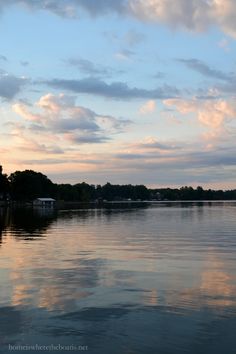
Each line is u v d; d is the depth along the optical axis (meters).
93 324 11.16
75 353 9.38
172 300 13.52
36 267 19.83
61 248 27.58
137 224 55.22
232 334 10.40
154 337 10.23
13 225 53.69
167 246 28.66
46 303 13.20
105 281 16.48
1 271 18.70
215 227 48.66
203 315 11.88
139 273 18.20
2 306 12.84
